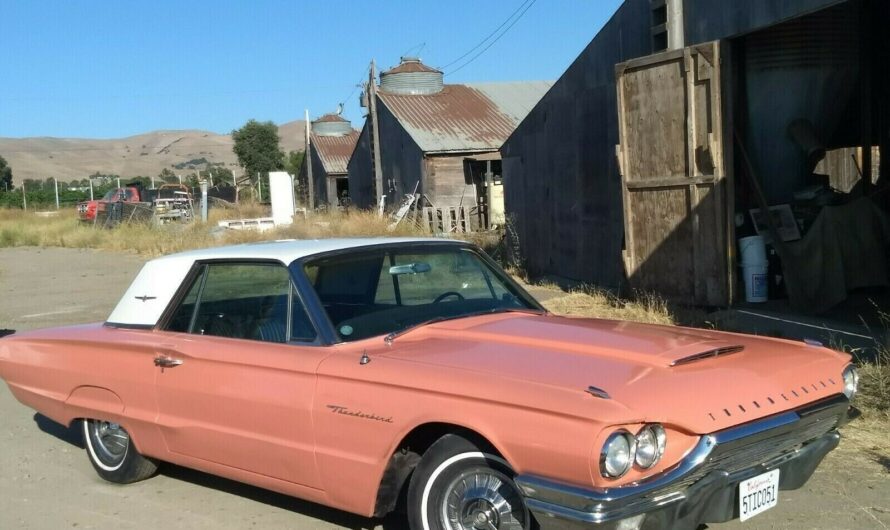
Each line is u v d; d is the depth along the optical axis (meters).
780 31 9.49
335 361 3.95
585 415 3.10
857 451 5.08
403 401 3.64
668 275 9.53
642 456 3.11
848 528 4.11
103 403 5.08
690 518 3.26
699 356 3.71
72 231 31.88
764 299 9.00
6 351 5.66
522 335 4.05
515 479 3.25
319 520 4.59
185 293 4.89
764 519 4.24
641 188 9.76
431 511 3.66
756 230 9.21
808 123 10.02
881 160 10.73
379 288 4.60
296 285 4.32
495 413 3.35
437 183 27.12
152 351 4.73
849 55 9.85
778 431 3.42
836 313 8.51
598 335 4.05
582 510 3.07
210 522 4.62
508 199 15.71
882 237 9.37
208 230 25.55
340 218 25.64
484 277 4.99
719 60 8.63
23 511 4.90
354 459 3.83
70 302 14.66
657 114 9.48
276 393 4.11
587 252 12.22
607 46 11.16
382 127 31.27
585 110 12.02
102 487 5.28
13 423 6.89
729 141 8.71
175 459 4.74
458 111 30.02
